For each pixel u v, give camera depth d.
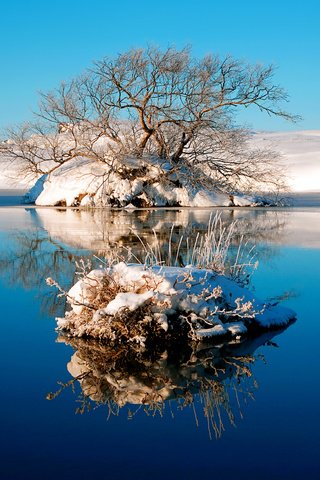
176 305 7.01
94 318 6.78
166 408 4.98
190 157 32.53
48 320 7.69
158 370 5.96
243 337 7.00
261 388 5.38
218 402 5.09
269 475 3.87
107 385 5.53
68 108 30.73
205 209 30.20
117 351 6.54
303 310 8.17
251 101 30.97
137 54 29.88
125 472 3.91
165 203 32.75
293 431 4.49
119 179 32.22
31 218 24.47
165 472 3.92
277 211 28.55
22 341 6.80
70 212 28.41
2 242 15.91
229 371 5.89
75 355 6.32
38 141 32.22
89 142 31.78
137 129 32.12
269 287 9.61
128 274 7.16
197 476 3.86
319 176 53.47
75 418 4.76
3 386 5.44
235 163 32.34
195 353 6.49
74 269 11.45
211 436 4.43
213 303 7.22
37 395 5.23
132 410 4.93
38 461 4.05
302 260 12.34
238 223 21.77
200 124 30.83
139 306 6.82
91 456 4.13
